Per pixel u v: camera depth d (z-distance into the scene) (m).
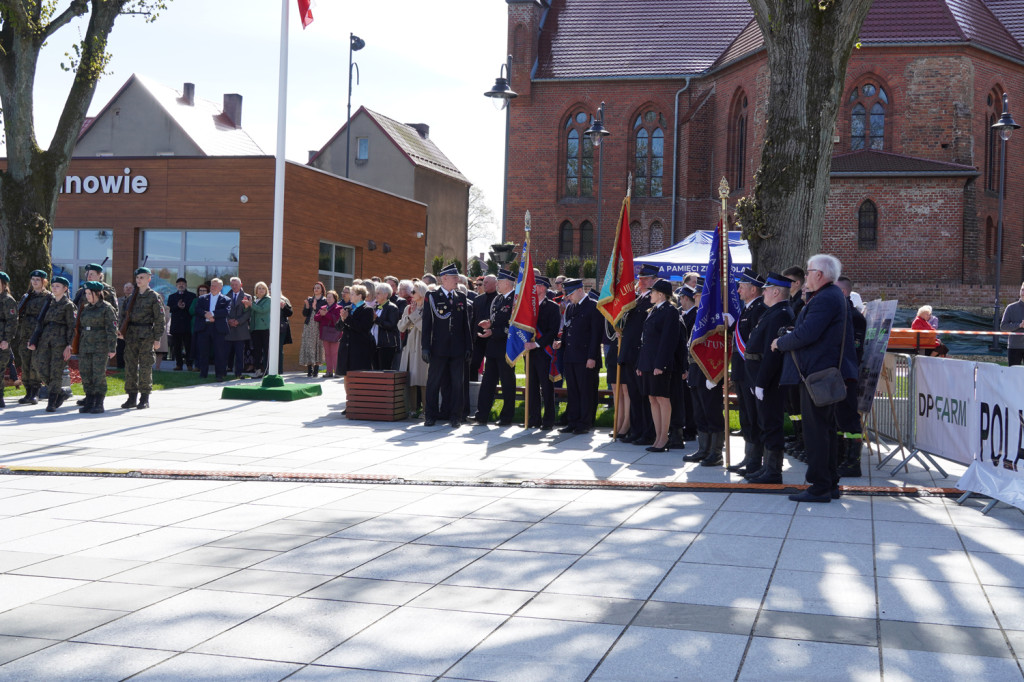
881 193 38.53
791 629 4.60
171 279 24.70
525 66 48.41
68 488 8.27
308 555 5.98
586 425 12.76
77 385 17.52
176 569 5.63
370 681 3.91
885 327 9.66
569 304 13.08
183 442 11.19
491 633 4.52
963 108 38.84
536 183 48.59
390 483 8.65
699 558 5.97
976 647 4.35
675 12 50.31
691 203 45.75
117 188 24.62
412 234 32.91
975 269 38.44
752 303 9.42
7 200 18.39
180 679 3.93
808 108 12.15
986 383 8.18
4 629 4.55
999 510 7.65
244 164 23.92
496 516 7.22
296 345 24.55
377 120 54.19
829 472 7.98
